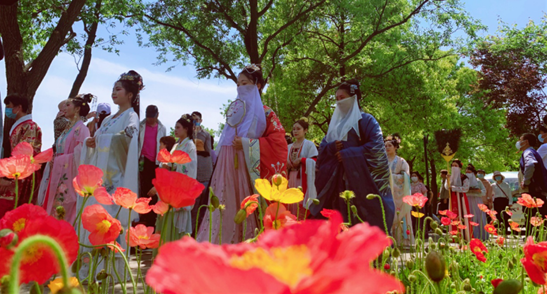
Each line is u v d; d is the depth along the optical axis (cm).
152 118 628
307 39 1891
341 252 30
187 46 1803
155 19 1672
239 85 455
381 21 1884
